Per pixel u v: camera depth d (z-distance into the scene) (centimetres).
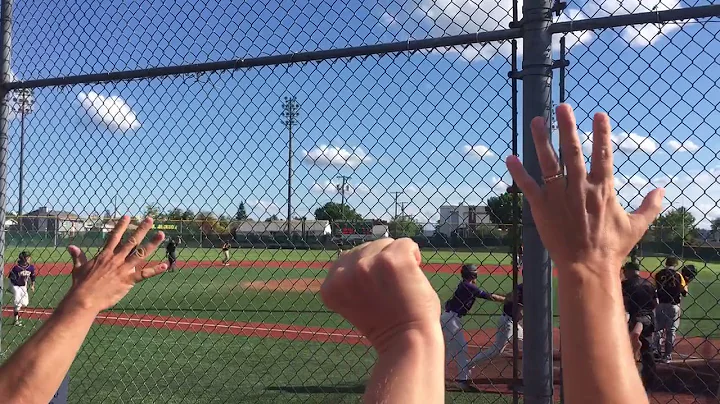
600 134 98
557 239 95
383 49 280
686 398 588
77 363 772
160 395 629
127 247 171
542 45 235
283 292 1597
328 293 87
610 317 90
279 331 916
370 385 81
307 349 860
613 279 93
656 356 709
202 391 651
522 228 234
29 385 148
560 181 96
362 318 86
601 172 97
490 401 598
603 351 88
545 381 226
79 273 167
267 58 309
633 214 99
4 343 801
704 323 1138
